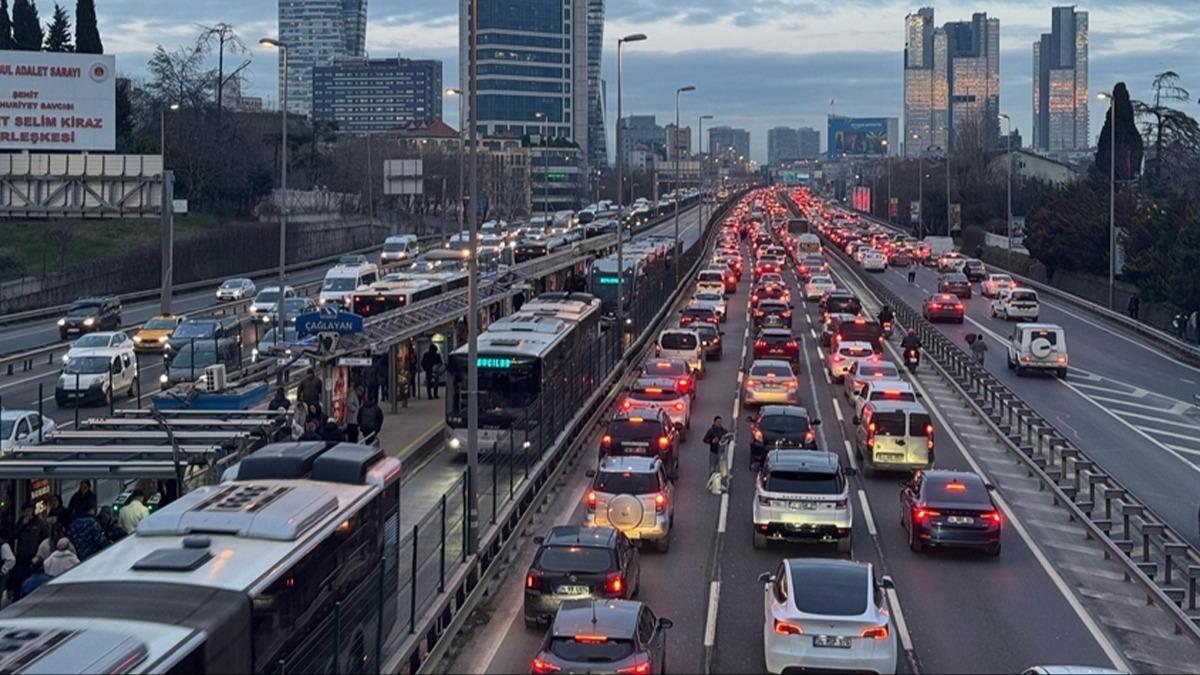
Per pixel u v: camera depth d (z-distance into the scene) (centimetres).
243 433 2355
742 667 1888
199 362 4428
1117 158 11006
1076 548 2605
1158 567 2442
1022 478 3269
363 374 3797
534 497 2923
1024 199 13738
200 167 10888
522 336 3622
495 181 15988
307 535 1500
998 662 1905
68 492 2777
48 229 8819
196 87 11494
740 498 3075
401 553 1931
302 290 7975
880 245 12950
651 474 2561
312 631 1484
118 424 2425
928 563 2481
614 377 4769
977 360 4791
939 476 2583
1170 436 3981
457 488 2577
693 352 4994
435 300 4912
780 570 1864
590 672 1543
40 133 5891
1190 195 10669
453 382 3494
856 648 1712
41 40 9962
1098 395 4803
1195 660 1920
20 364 5275
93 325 5972
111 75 5938
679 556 2539
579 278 7806
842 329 5353
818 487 2541
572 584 2022
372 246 12362
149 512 2173
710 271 8519
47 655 1091
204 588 1305
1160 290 6694
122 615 1231
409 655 1791
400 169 9369
